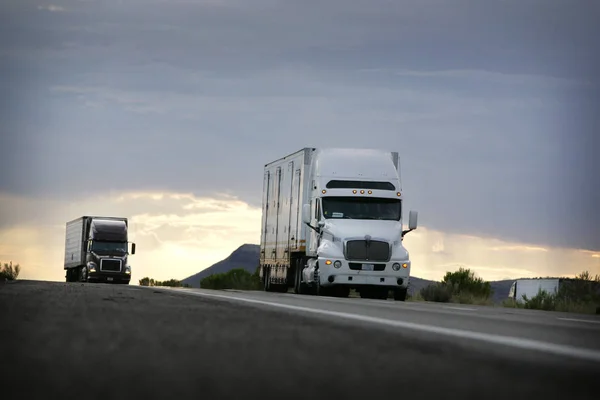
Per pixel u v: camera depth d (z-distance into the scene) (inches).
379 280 1802.4
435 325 698.8
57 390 304.2
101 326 562.3
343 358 421.1
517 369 404.2
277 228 2156.7
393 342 511.8
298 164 1975.9
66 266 3715.6
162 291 1317.7
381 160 1894.7
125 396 295.4
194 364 386.9
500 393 323.3
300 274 1959.9
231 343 479.5
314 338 521.3
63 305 772.0
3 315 634.8
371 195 1843.0
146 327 565.0
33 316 632.4
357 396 305.9
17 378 330.6
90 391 304.5
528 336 610.5
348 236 1797.5
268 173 2293.3
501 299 1956.2
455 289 2101.4
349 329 603.8
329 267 1792.6
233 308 826.2
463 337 582.2
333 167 1863.9
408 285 1825.8
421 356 441.7
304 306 987.3
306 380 344.8
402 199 1859.0
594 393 332.5
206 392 309.4
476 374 378.0
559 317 987.9
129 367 371.6
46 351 418.6
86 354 410.9
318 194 1852.9
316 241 1856.5
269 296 1359.5
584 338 605.9
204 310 770.8
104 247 3218.5
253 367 381.1
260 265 2358.5
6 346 434.9
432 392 320.5
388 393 315.3
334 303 1144.8
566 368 417.7
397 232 1830.7
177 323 606.5
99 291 1154.7
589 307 1518.2
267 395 304.8
